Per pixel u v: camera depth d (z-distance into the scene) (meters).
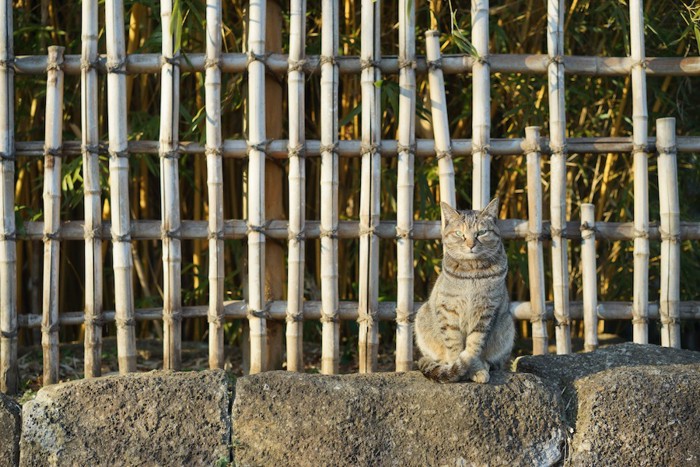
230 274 6.50
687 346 7.21
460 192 6.43
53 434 4.54
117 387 4.61
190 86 6.32
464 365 4.49
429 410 4.51
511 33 6.24
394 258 6.43
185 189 6.66
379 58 5.07
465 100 6.29
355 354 6.36
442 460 4.46
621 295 6.70
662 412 4.51
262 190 5.07
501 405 4.51
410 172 5.09
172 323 5.11
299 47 5.03
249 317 5.15
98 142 5.12
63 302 6.72
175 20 4.88
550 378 4.73
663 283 5.18
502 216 6.48
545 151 5.15
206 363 6.07
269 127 5.25
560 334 5.16
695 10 5.64
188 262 6.96
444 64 5.13
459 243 4.46
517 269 6.44
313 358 6.26
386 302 5.26
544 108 6.19
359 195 6.38
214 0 5.03
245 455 4.53
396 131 6.32
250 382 4.63
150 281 6.86
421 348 4.88
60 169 5.16
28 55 5.72
